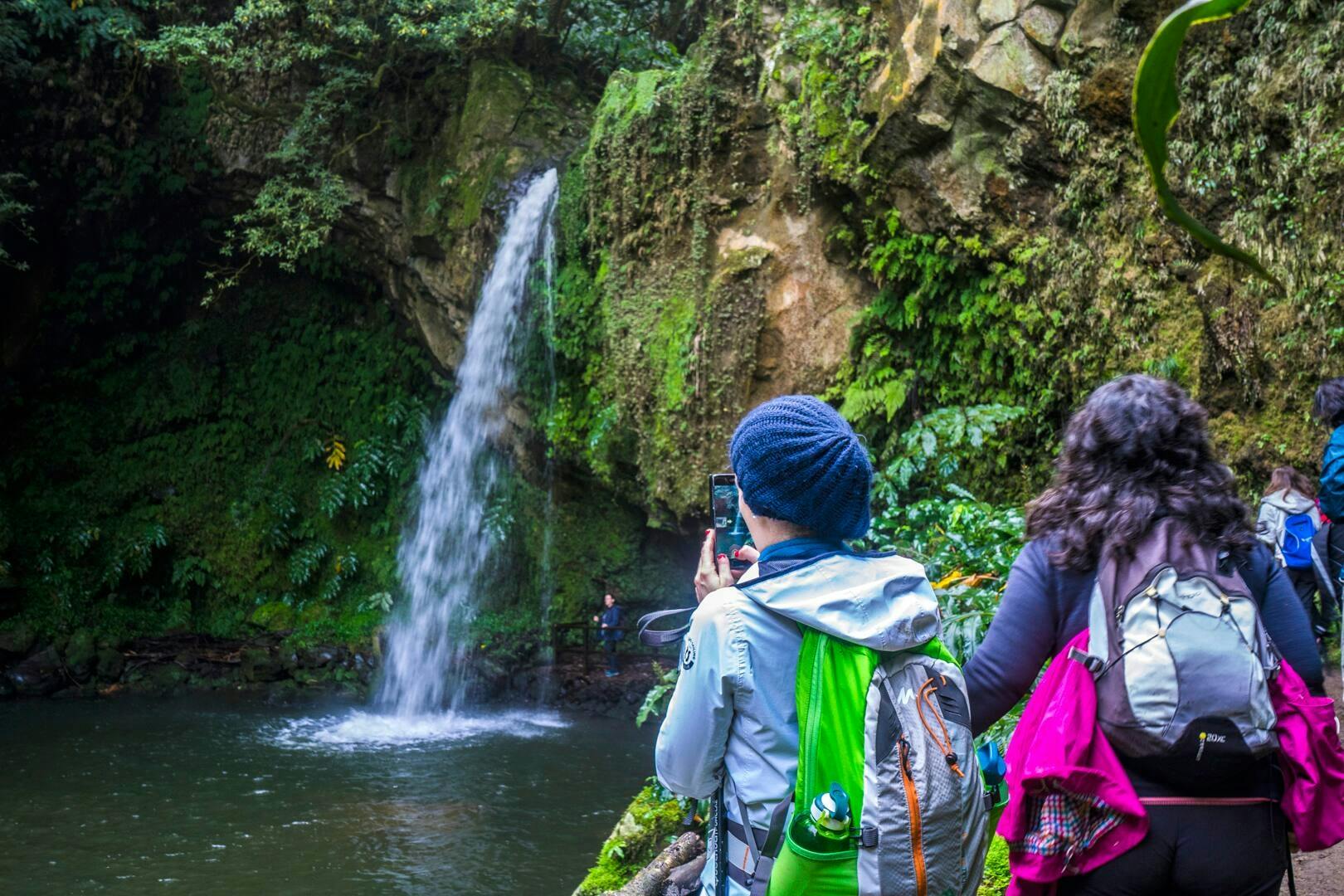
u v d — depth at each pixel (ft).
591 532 62.28
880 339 37.06
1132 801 5.89
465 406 59.00
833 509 5.90
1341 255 22.88
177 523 65.87
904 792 5.32
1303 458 23.80
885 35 34.91
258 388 68.39
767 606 5.62
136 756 44.24
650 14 58.23
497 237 51.60
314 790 39.70
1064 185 29.86
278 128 57.00
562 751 47.29
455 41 53.31
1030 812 6.27
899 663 5.66
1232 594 5.95
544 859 32.40
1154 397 6.48
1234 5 2.11
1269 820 6.01
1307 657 6.26
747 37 40.96
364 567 65.57
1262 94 24.18
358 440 67.15
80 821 35.37
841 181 36.45
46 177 58.29
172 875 30.40
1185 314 26.89
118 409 66.44
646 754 46.83
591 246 47.39
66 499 64.39
